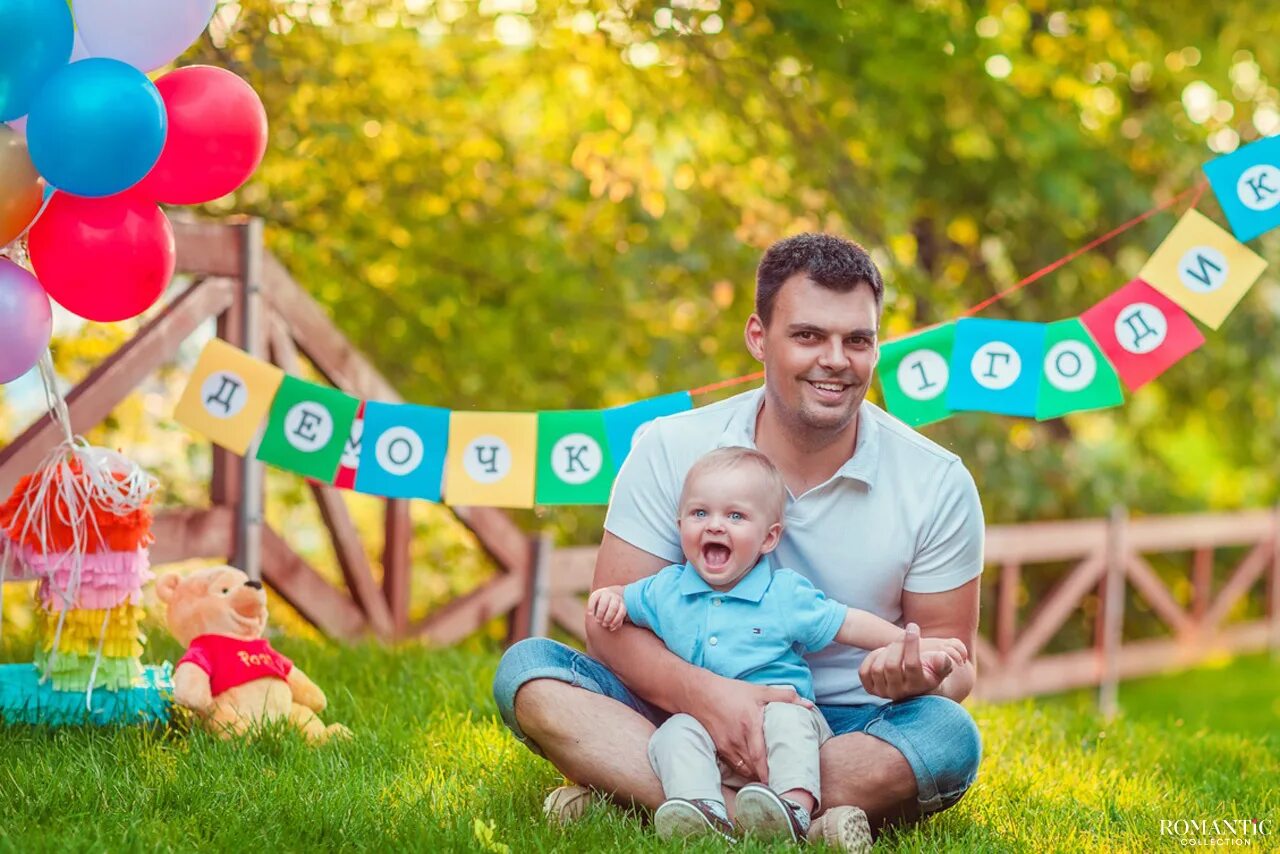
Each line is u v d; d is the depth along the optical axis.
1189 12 9.22
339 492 5.98
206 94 3.46
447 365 8.69
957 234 10.22
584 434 4.10
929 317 9.15
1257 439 11.81
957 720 2.99
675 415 3.35
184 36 3.44
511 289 8.55
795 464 3.20
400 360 8.74
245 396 4.14
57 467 3.79
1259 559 10.77
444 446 4.14
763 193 8.54
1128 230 9.86
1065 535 8.92
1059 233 9.97
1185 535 9.95
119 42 3.37
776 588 3.09
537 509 7.80
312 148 7.45
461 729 4.01
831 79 8.04
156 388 6.85
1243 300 10.87
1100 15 9.16
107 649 3.81
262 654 3.91
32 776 3.19
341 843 2.87
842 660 3.21
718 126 8.59
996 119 8.65
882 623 3.04
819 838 2.83
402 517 6.28
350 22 7.84
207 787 3.16
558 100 8.67
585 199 8.64
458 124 8.47
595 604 3.12
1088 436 12.23
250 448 5.60
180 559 5.37
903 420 4.03
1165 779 4.02
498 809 3.13
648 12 7.67
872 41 7.72
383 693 4.49
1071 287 10.09
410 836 2.88
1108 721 5.14
